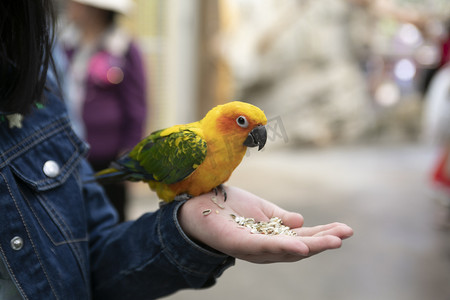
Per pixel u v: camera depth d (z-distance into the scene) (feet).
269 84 23.09
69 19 7.64
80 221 2.97
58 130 3.02
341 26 23.95
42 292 2.58
